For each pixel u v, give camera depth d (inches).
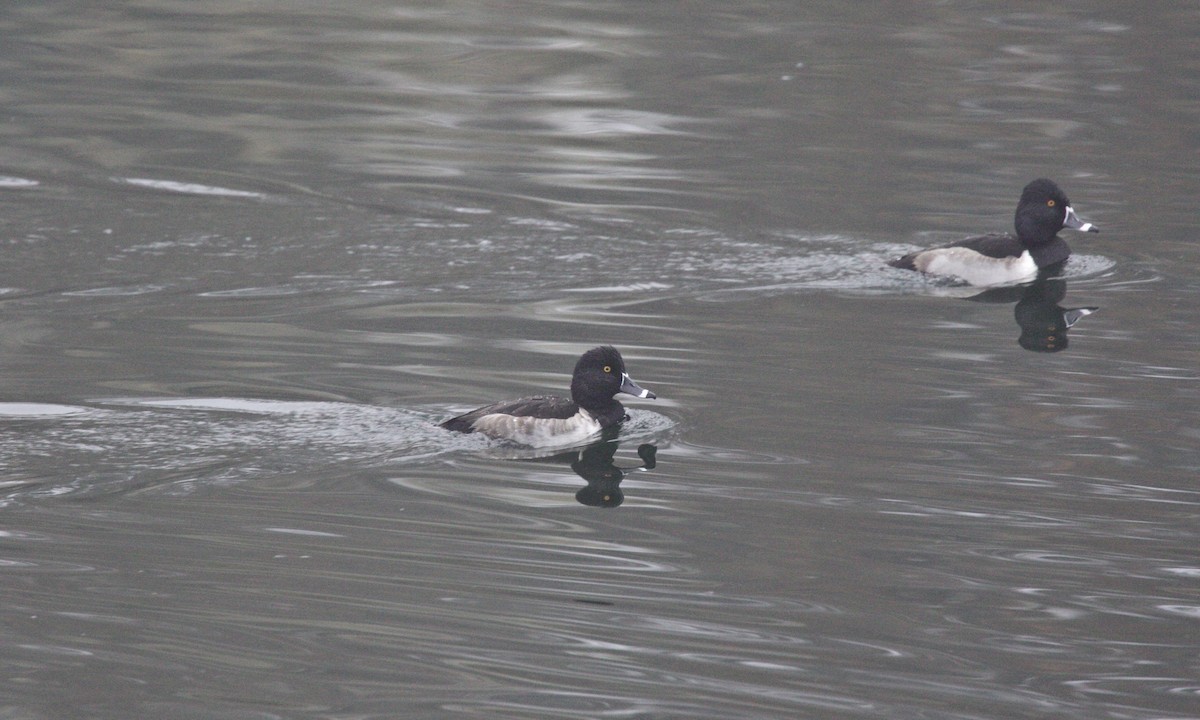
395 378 644.1
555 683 402.3
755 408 623.5
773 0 1576.0
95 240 895.1
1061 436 591.8
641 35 1441.9
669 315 756.0
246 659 410.0
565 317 748.6
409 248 885.8
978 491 539.2
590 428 591.5
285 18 1519.4
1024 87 1257.4
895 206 974.4
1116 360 687.7
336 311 756.0
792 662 418.0
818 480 548.1
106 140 1136.2
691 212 963.3
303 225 935.7
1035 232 854.5
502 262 857.5
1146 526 510.0
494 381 643.5
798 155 1098.1
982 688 405.4
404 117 1212.5
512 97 1267.2
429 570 467.2
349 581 458.3
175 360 665.0
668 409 620.7
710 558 482.9
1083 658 424.2
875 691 402.6
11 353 671.1
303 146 1130.7
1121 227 924.6
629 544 491.8
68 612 433.1
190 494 518.6
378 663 410.9
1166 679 413.1
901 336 727.1
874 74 1302.9
